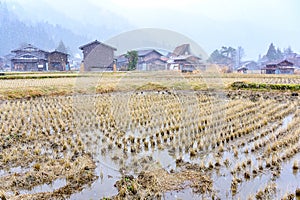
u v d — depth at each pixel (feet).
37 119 41.37
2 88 68.23
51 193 20.13
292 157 26.78
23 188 21.01
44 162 25.66
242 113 44.14
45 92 67.56
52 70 160.56
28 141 31.73
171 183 21.20
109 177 22.31
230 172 23.53
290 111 47.55
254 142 31.01
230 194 20.15
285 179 22.47
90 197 19.71
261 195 19.86
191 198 19.52
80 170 23.21
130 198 19.33
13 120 40.81
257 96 63.31
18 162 25.66
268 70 164.76
